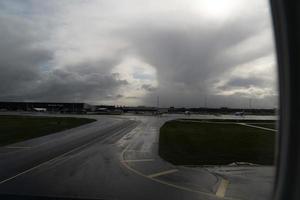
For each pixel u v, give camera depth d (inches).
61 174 486.9
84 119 2657.5
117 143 970.1
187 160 636.7
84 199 347.9
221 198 355.9
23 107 5772.6
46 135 1238.9
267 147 847.1
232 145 894.4
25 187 399.2
